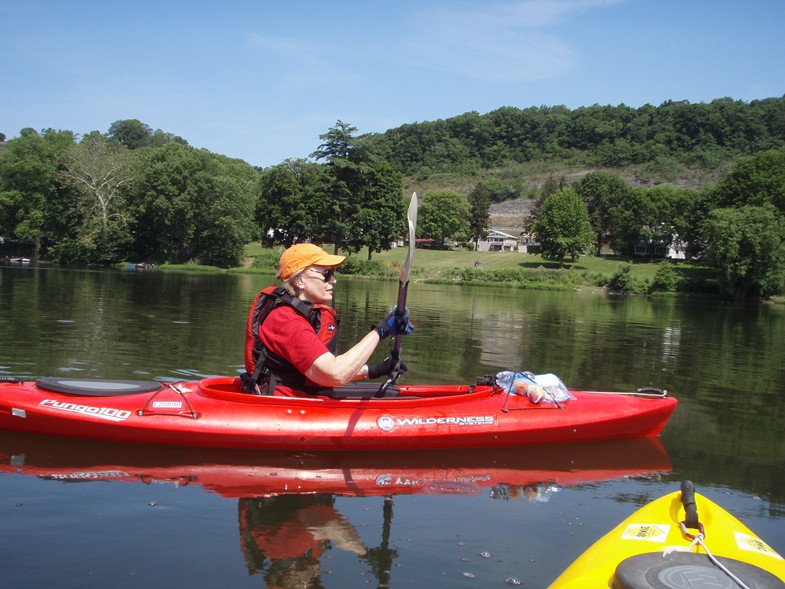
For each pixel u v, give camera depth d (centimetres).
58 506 363
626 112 18362
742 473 486
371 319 1551
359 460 467
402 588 284
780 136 15925
